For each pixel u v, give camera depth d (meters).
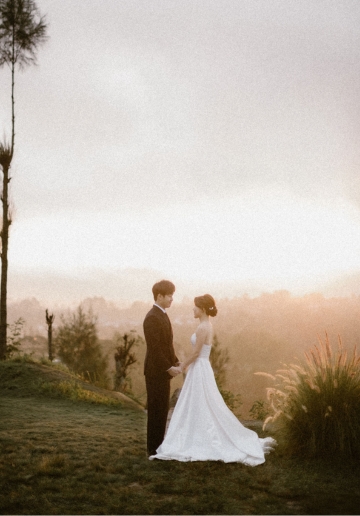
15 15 18.81
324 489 4.36
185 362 5.52
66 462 4.91
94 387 13.83
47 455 5.21
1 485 4.23
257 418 9.22
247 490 4.27
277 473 4.77
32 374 13.27
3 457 5.05
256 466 4.99
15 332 17.73
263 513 3.79
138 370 41.78
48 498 3.96
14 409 9.27
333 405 5.20
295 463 5.09
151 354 5.42
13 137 17.92
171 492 4.19
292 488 4.35
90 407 10.90
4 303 17.67
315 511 3.85
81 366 25.38
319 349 5.58
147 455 5.37
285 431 5.43
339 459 5.07
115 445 5.92
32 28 18.86
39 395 11.76
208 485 4.35
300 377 5.52
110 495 4.06
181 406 5.50
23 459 4.98
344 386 5.23
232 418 5.49
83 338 25.91
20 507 3.77
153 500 3.98
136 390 39.97
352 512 3.84
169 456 5.14
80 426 7.50
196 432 5.34
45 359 15.94
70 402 11.25
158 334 5.41
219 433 5.38
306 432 5.32
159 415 5.38
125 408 11.48
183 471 4.76
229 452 5.22
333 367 5.41
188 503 3.91
